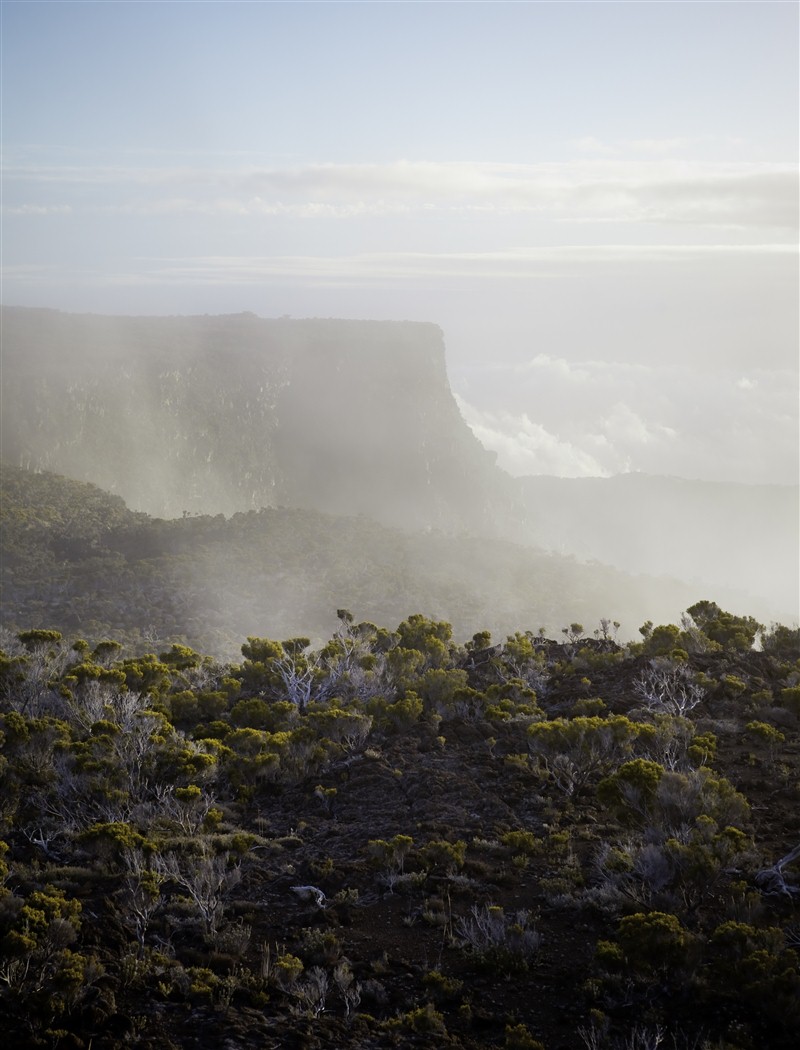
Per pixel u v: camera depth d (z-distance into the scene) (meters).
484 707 24.78
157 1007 11.84
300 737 21.83
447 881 15.12
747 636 29.56
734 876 14.44
